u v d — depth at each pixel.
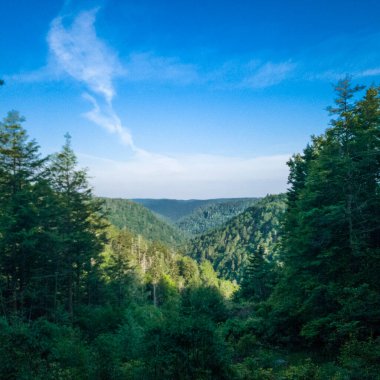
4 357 10.13
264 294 37.81
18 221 20.92
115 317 22.83
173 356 9.91
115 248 87.88
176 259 130.75
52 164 27.22
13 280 21.89
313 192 18.58
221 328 20.72
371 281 14.89
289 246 20.39
